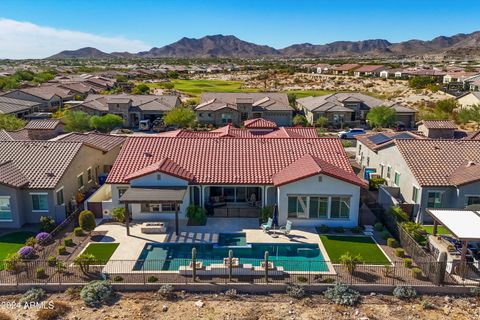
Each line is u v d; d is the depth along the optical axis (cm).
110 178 3222
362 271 2436
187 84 16250
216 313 2070
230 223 3150
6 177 3072
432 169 3303
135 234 2964
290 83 16038
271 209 3145
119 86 14850
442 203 3219
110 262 2528
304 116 8812
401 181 3597
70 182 3462
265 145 3584
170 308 2111
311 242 2847
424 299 2192
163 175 3145
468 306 2144
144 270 2439
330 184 3044
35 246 2738
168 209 3225
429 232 3017
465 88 12588
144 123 7744
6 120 5659
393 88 13550
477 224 2500
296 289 2222
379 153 4222
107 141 4566
